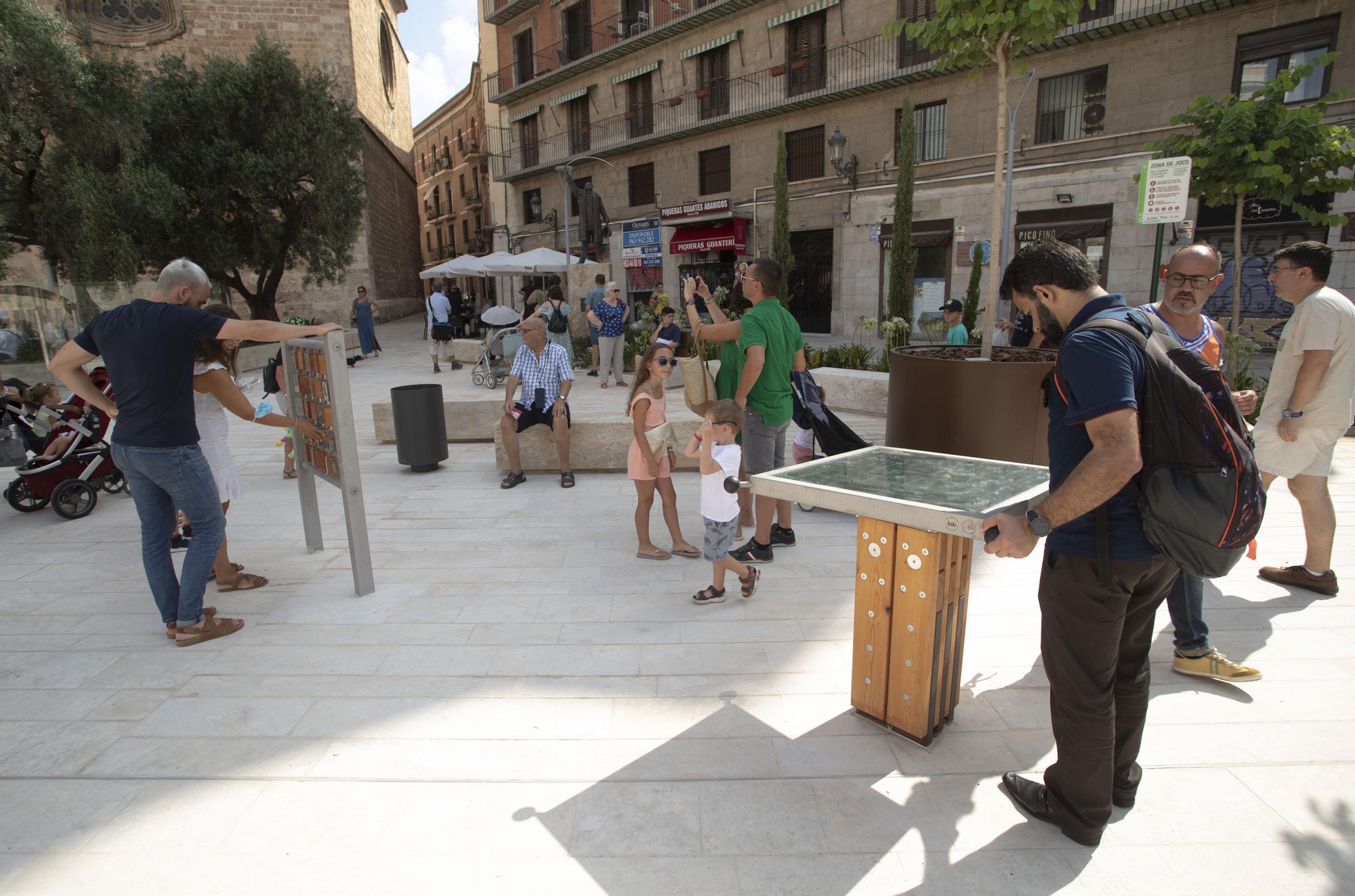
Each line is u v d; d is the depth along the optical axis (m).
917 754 2.76
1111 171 17.06
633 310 29.58
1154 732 2.86
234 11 29.12
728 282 25.72
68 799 2.60
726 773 2.67
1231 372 8.67
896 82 20.14
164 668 3.54
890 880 2.17
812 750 2.79
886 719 2.88
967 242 19.59
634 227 28.61
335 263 22.64
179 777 2.71
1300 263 3.73
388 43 41.50
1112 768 2.25
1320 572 4.04
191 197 19.78
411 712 3.11
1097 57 17.09
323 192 21.14
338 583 4.56
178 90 19.48
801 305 24.41
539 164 33.47
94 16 27.19
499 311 13.16
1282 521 5.22
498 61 34.91
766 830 2.38
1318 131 8.19
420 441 7.17
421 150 57.75
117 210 16.47
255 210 20.56
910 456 3.33
